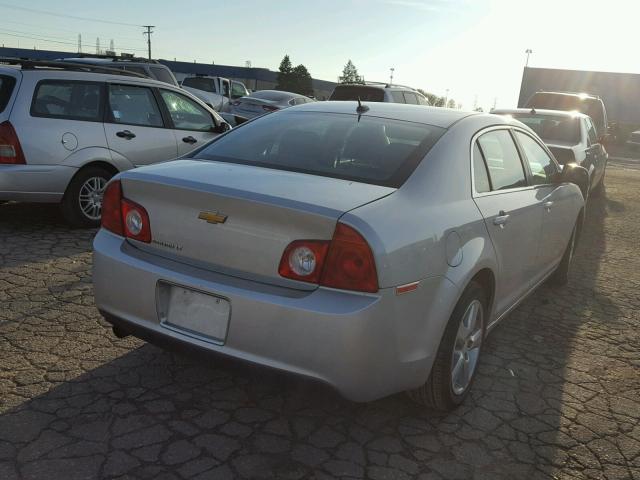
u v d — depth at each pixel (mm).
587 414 3338
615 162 25656
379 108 3779
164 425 2910
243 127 3768
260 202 2539
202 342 2678
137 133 6617
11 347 3561
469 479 2684
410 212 2729
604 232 8688
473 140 3473
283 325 2480
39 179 5828
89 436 2777
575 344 4352
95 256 3020
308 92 85875
